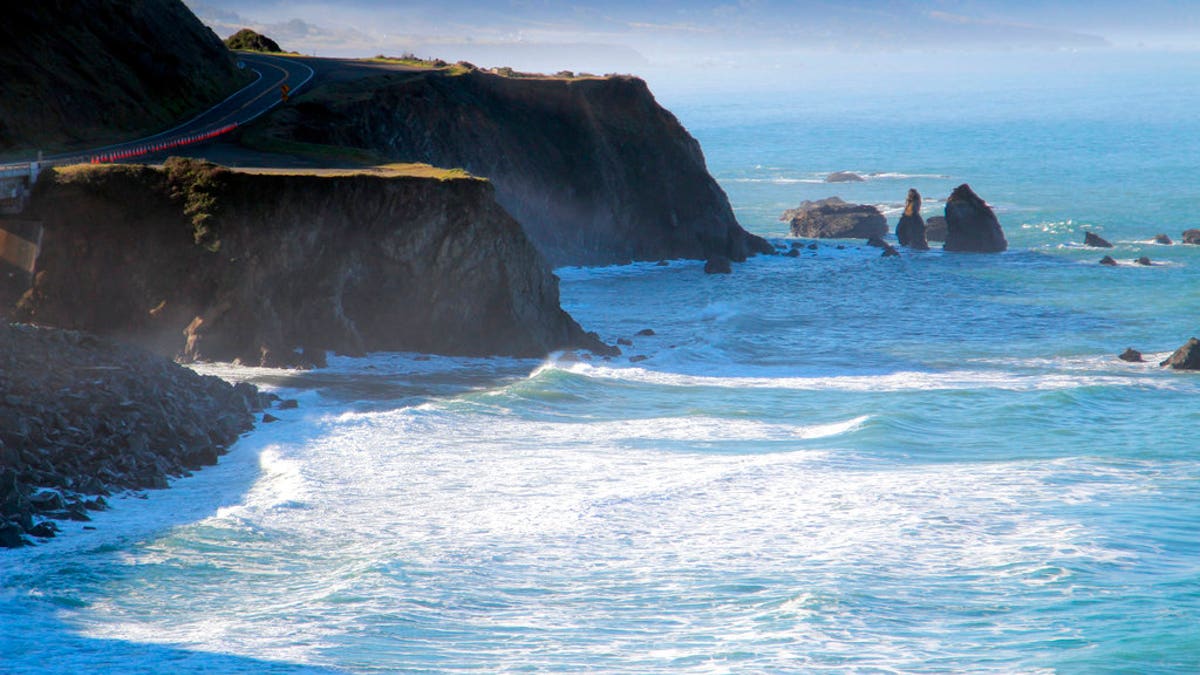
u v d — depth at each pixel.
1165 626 93.69
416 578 108.69
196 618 97.81
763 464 154.25
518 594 105.50
